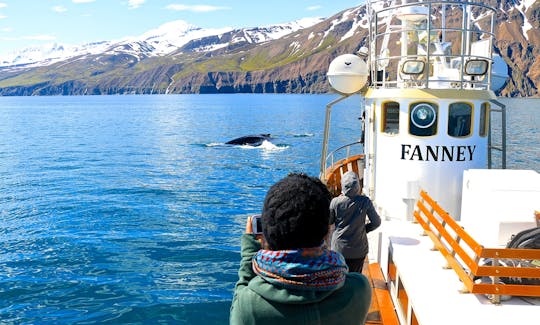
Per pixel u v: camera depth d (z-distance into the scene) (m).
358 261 7.33
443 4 9.49
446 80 9.48
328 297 2.45
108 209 21.97
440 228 6.86
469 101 9.30
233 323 2.51
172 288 12.88
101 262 14.84
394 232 8.39
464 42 10.33
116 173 33.00
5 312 11.55
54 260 15.03
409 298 6.37
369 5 11.91
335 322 2.42
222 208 22.34
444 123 9.34
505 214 6.96
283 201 2.43
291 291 2.36
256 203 23.56
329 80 10.96
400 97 9.45
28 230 18.41
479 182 7.55
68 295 12.46
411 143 9.50
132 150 46.41
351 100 158.62
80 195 25.25
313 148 46.28
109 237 17.44
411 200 9.23
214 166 36.12
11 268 14.33
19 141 56.12
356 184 7.23
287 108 131.12
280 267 2.37
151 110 135.75
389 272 8.08
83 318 11.27
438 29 9.38
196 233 18.02
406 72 9.61
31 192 26.16
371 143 10.84
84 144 52.34
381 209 10.05
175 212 21.42
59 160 39.88
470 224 7.88
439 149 9.39
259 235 2.96
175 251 15.87
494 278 5.54
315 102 173.50
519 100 181.62
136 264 14.66
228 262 14.84
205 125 77.88
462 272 5.92
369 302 2.59
